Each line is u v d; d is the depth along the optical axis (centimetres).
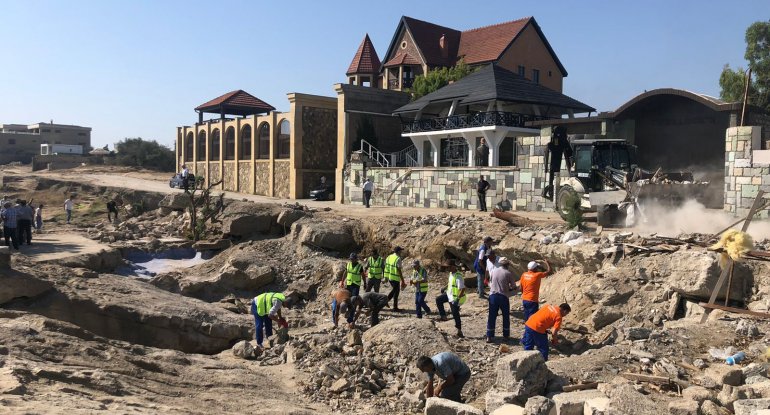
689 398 810
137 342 1580
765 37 4128
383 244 2369
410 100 4166
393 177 3266
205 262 2553
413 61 5281
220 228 3005
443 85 4325
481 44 5378
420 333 1259
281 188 4216
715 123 2409
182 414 787
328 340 1332
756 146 1788
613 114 2609
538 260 1800
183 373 1048
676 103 2511
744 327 1102
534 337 1070
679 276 1319
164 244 2792
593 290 1404
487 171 2727
